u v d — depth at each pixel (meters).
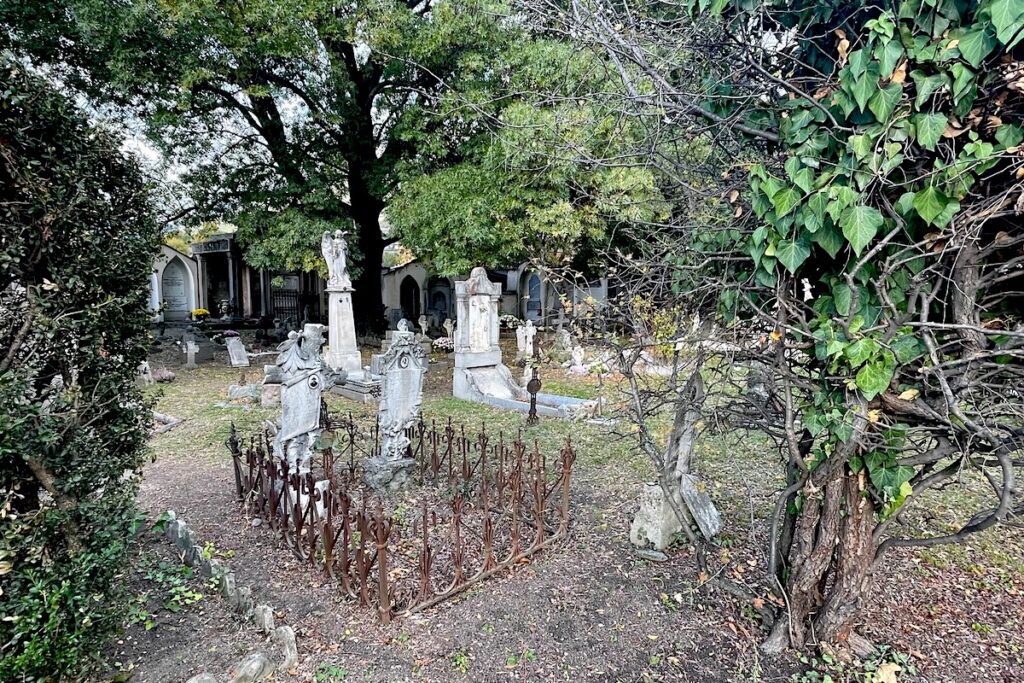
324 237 14.38
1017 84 2.29
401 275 30.80
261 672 3.49
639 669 3.73
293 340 6.17
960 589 4.74
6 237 3.01
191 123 16.95
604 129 5.62
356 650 3.87
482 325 13.05
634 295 4.16
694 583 4.79
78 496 3.28
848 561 3.59
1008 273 2.83
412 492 6.80
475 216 12.97
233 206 18.59
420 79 16.16
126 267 3.59
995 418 2.95
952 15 2.42
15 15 12.92
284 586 4.71
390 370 6.82
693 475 6.25
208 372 16.03
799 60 3.06
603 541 5.62
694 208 3.82
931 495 6.61
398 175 16.20
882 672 3.57
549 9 4.21
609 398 10.38
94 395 3.41
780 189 2.83
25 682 2.82
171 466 7.91
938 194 2.48
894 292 2.93
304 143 18.97
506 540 5.62
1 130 2.98
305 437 6.29
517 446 6.39
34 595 2.90
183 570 4.73
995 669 3.74
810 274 3.34
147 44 13.45
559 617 4.32
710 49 3.36
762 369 3.36
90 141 3.40
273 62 16.50
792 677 3.62
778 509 3.72
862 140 2.55
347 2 14.15
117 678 3.39
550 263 8.62
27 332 3.09
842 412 3.06
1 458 2.94
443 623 4.20
